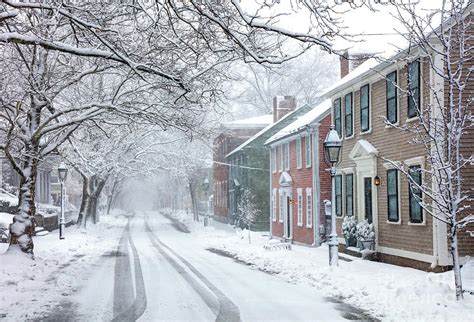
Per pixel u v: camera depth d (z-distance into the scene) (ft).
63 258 77.25
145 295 47.24
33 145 65.00
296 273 60.44
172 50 44.93
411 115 63.67
